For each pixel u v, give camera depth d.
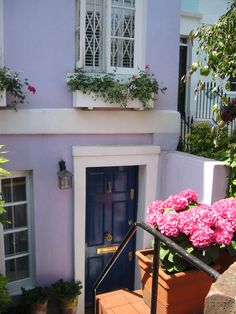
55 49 4.55
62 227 4.95
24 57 4.43
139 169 5.38
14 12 4.30
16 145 4.59
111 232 5.45
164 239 1.96
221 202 2.90
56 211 4.89
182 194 3.08
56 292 4.82
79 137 4.84
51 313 5.03
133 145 5.11
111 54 4.89
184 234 2.58
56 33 4.52
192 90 6.75
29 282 5.05
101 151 4.86
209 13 6.91
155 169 5.21
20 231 4.97
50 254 4.96
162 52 5.05
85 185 4.96
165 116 5.17
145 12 4.86
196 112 6.70
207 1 6.85
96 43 4.82
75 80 4.46
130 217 5.52
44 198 4.82
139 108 4.84
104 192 5.32
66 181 4.65
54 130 4.66
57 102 4.65
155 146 5.13
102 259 5.46
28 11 4.36
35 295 4.72
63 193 4.88
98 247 5.41
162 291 2.59
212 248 2.55
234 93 5.51
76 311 5.10
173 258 2.52
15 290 4.94
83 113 4.75
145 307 2.86
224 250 2.81
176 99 5.25
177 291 2.54
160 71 5.08
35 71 4.50
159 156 5.22
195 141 5.30
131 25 4.93
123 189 5.42
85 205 5.12
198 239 2.45
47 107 4.62
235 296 1.10
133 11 4.91
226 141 4.88
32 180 4.79
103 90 4.52
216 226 2.57
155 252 2.08
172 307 2.57
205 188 4.24
